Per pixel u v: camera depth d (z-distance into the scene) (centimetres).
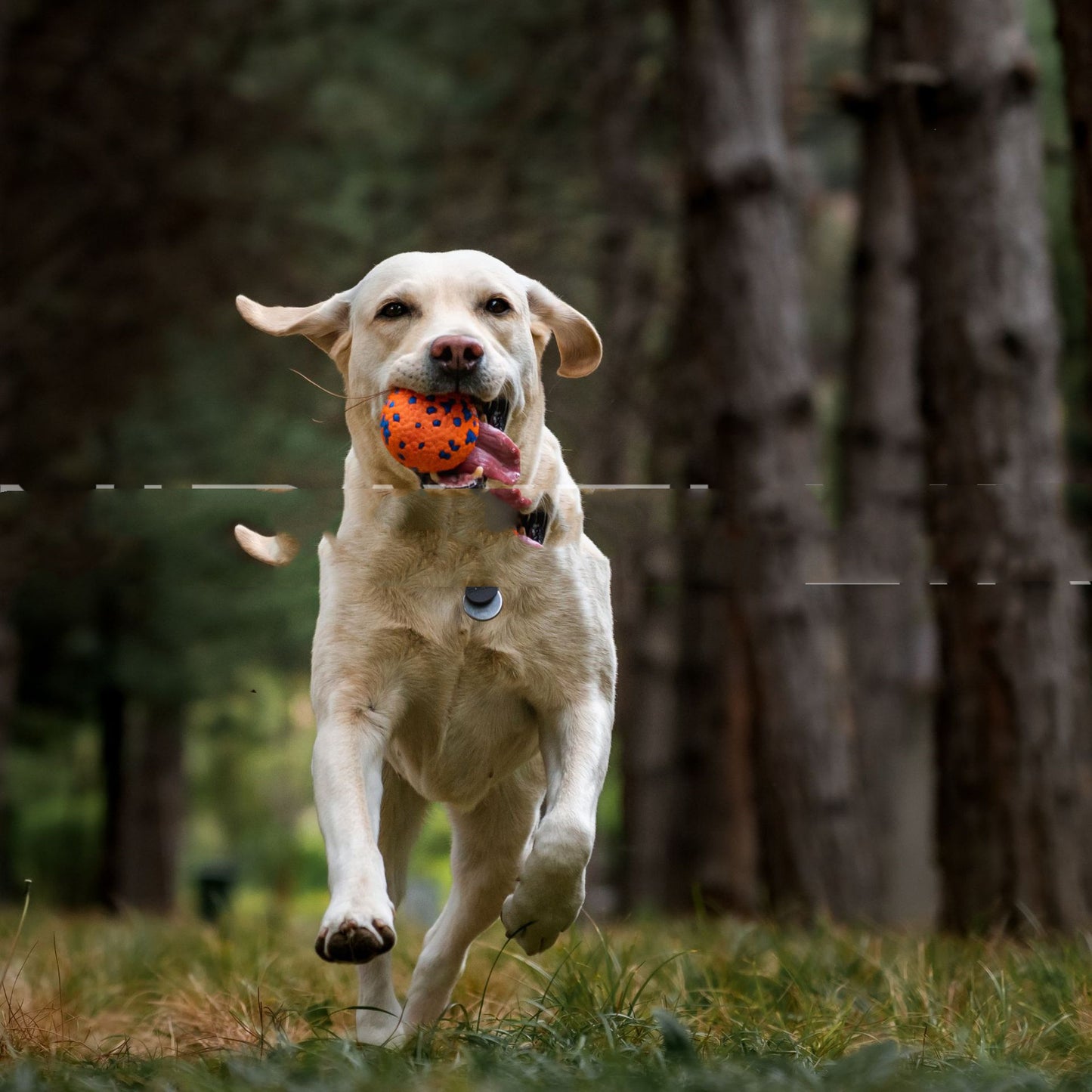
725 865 1600
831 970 664
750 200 1403
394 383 552
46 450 2070
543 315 624
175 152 2136
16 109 2097
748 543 1377
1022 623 965
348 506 580
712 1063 470
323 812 534
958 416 988
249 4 2128
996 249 985
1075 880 953
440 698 570
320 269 2109
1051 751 959
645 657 1817
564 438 666
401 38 2103
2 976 729
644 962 663
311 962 800
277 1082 441
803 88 1792
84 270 2109
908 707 2106
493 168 2000
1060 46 825
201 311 2116
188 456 2016
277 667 2152
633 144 1877
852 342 1686
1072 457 1958
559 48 1955
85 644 2289
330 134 2169
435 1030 539
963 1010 575
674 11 1448
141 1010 701
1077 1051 512
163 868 2506
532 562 562
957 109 994
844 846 1358
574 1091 416
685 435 1759
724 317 1402
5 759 1995
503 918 534
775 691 1368
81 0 2123
